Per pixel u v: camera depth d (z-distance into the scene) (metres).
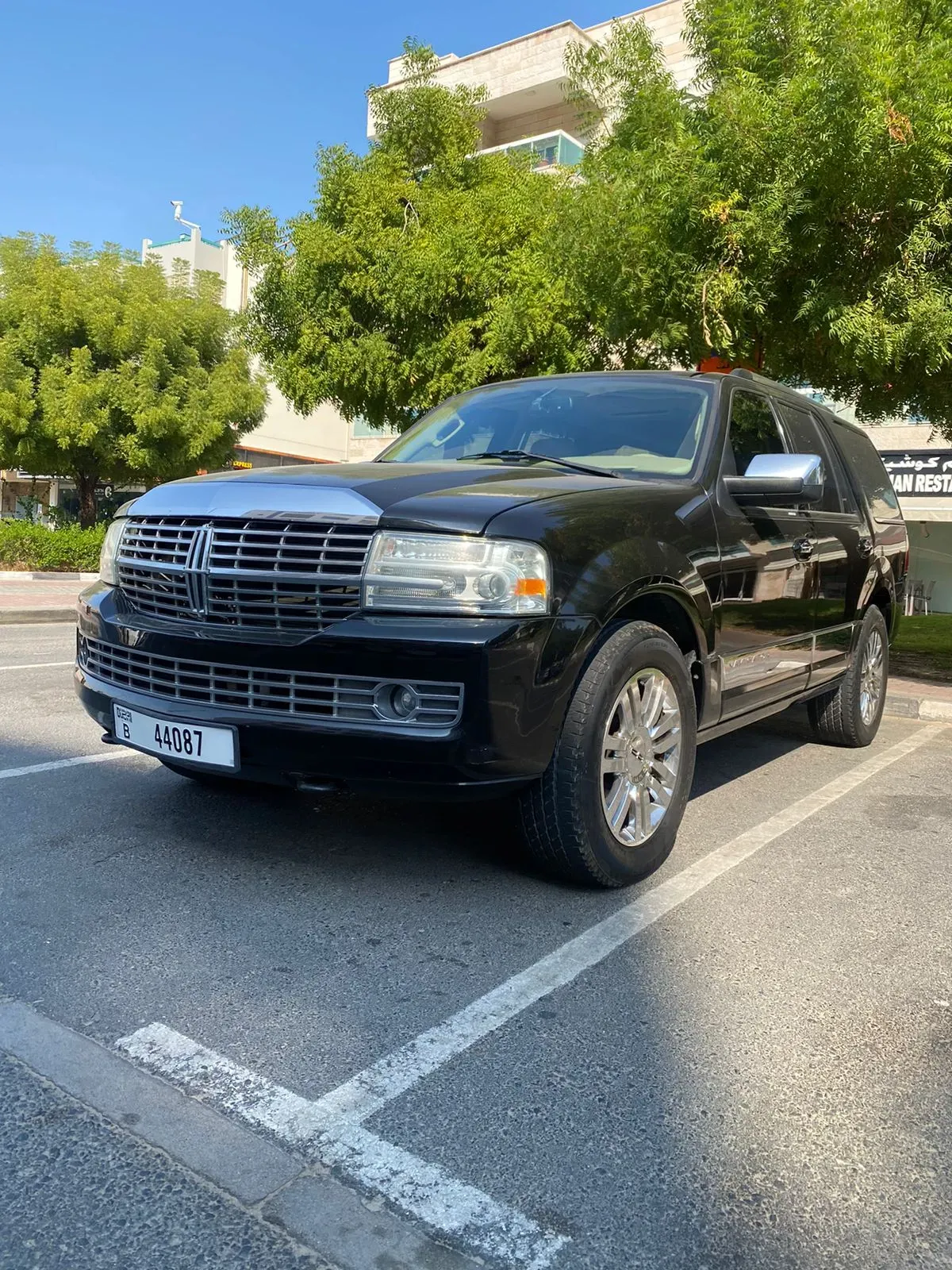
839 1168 1.90
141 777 4.54
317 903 3.11
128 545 3.39
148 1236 1.67
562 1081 2.17
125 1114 2.00
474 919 3.03
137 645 3.23
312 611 2.91
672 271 8.10
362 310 13.53
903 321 7.32
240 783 4.36
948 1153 1.95
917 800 4.70
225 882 3.27
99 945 2.77
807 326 8.35
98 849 3.55
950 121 6.51
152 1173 1.83
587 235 8.66
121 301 22.05
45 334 21.50
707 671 3.66
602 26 23.91
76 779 4.49
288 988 2.55
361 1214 1.73
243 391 22.88
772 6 7.83
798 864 3.69
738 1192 1.82
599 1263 1.63
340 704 2.84
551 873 3.31
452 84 26.31
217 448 23.22
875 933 3.05
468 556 2.81
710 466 3.91
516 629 2.79
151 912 3.01
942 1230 1.73
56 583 17.05
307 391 13.73
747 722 4.26
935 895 3.40
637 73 9.21
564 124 25.69
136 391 21.42
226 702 3.02
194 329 22.56
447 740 2.73
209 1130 1.96
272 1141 1.93
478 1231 1.70
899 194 7.00
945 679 8.52
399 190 13.50
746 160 7.45
